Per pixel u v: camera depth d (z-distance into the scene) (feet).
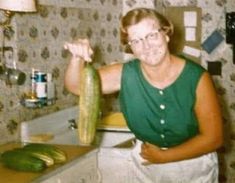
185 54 12.77
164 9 12.81
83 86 5.79
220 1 12.50
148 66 5.83
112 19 12.04
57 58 9.45
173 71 5.94
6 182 5.50
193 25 12.65
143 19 5.47
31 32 8.48
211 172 6.82
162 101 6.09
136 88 6.20
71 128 9.44
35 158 6.04
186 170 6.76
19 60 8.13
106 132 9.59
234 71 12.61
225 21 12.51
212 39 12.60
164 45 5.58
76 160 6.64
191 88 5.92
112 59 12.15
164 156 6.35
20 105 8.22
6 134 7.88
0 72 7.49
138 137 6.77
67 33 9.82
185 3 12.67
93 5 10.94
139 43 5.54
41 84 8.31
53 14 9.23
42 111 8.93
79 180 6.82
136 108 6.30
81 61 5.95
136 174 7.36
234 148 12.81
